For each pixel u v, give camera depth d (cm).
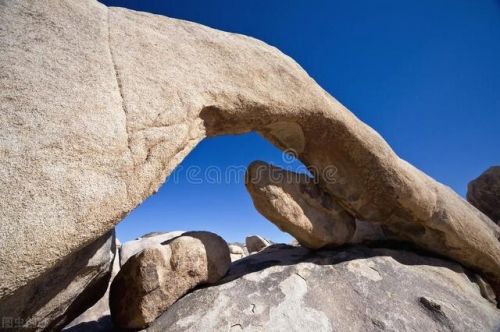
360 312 347
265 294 348
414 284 412
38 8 234
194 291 354
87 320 495
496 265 521
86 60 235
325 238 443
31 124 185
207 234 379
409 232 519
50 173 182
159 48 298
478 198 1191
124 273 337
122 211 219
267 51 404
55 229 177
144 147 241
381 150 457
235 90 337
